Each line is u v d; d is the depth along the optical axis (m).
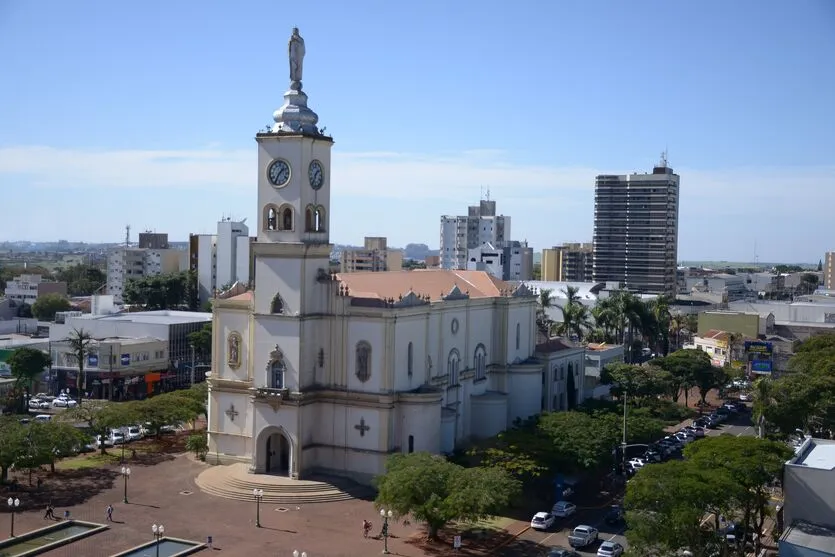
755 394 122.81
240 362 112.44
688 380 160.62
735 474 81.25
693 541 73.44
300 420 104.44
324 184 109.94
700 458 86.44
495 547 85.62
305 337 106.00
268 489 100.94
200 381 184.75
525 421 126.19
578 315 191.50
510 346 135.12
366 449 105.38
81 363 158.00
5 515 91.25
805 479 79.88
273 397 104.75
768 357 188.12
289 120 107.00
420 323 111.62
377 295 111.50
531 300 141.50
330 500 100.38
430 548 84.88
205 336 179.88
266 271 107.19
